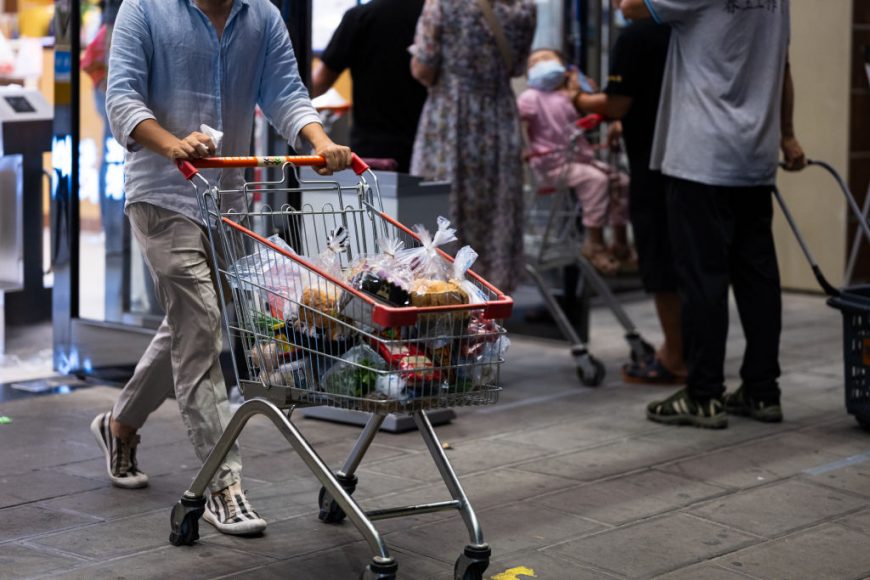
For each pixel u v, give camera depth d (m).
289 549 5.77
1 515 6.17
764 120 8.07
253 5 6.07
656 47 9.20
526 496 6.69
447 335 4.96
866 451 7.77
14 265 10.42
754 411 8.55
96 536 5.88
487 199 9.52
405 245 6.00
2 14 10.11
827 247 14.05
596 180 10.71
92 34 9.29
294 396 5.21
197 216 5.96
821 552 5.86
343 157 5.78
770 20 8.05
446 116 9.27
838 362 10.61
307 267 5.05
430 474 7.09
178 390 5.91
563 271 11.34
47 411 8.47
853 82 13.62
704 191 8.12
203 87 5.93
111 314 9.41
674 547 5.89
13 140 10.23
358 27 9.89
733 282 8.59
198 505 5.71
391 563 4.93
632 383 9.87
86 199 9.50
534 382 9.84
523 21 9.45
